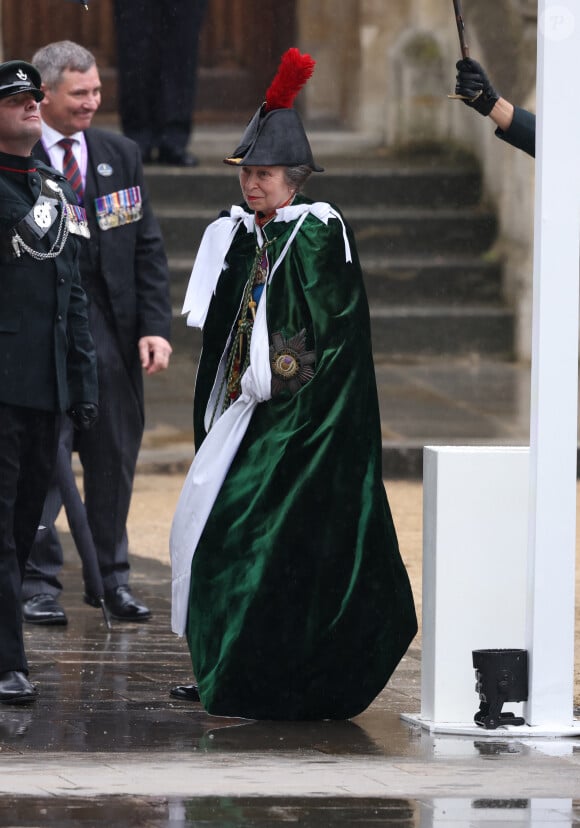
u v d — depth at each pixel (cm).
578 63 2005
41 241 2239
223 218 2256
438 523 2094
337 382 2145
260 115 2202
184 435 4562
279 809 1650
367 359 2172
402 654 2172
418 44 6456
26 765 1842
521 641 2109
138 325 2827
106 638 2673
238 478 2181
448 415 4750
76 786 1731
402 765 1877
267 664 2120
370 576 2148
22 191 2250
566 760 1920
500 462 2097
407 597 2180
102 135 2816
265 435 2177
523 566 2105
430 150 6406
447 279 5731
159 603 2977
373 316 5553
